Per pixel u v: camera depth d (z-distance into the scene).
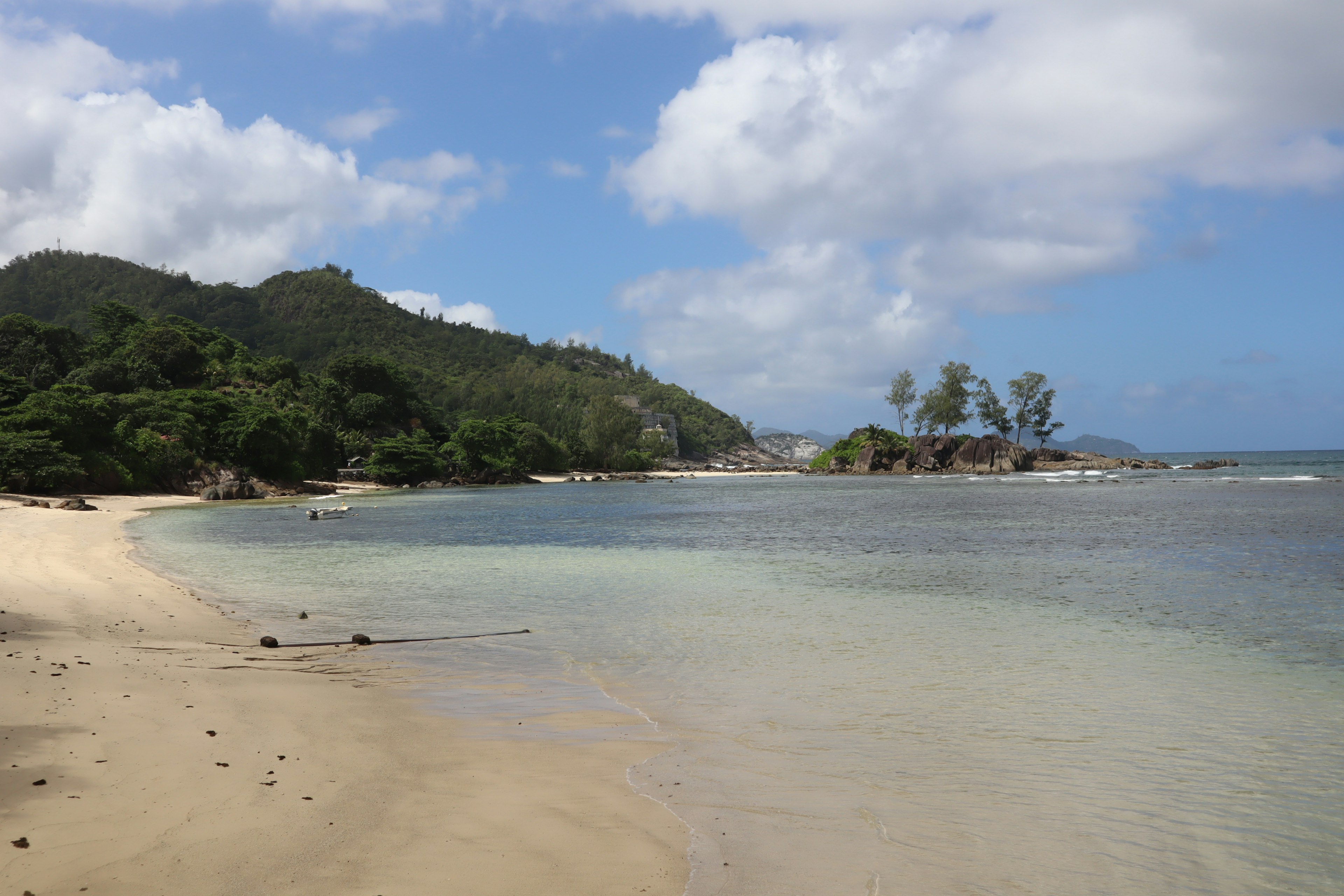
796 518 55.91
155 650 13.83
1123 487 94.62
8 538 33.69
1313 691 12.00
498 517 60.19
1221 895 5.91
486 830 6.69
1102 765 8.76
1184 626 17.31
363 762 8.39
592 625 17.72
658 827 6.90
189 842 6.10
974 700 11.47
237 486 85.62
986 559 30.56
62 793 6.89
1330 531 38.69
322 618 18.72
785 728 10.12
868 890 5.82
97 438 81.00
